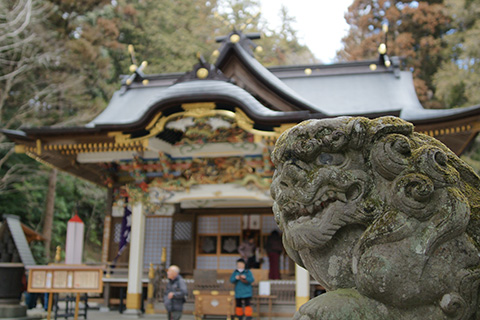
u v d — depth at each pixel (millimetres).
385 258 2367
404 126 2670
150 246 17188
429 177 2469
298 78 18562
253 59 15852
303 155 2662
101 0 29953
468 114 11844
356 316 2352
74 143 13594
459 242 2402
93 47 28266
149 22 33781
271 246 14758
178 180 14391
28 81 26500
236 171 14008
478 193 2727
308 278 12922
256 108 11898
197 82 12367
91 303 18438
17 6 25359
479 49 28141
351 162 2637
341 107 16375
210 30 35594
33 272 9508
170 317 10102
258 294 12969
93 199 30406
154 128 12508
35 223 25969
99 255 30781
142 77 19734
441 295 2346
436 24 31125
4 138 24328
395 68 18172
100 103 28516
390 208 2482
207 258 17203
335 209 2572
